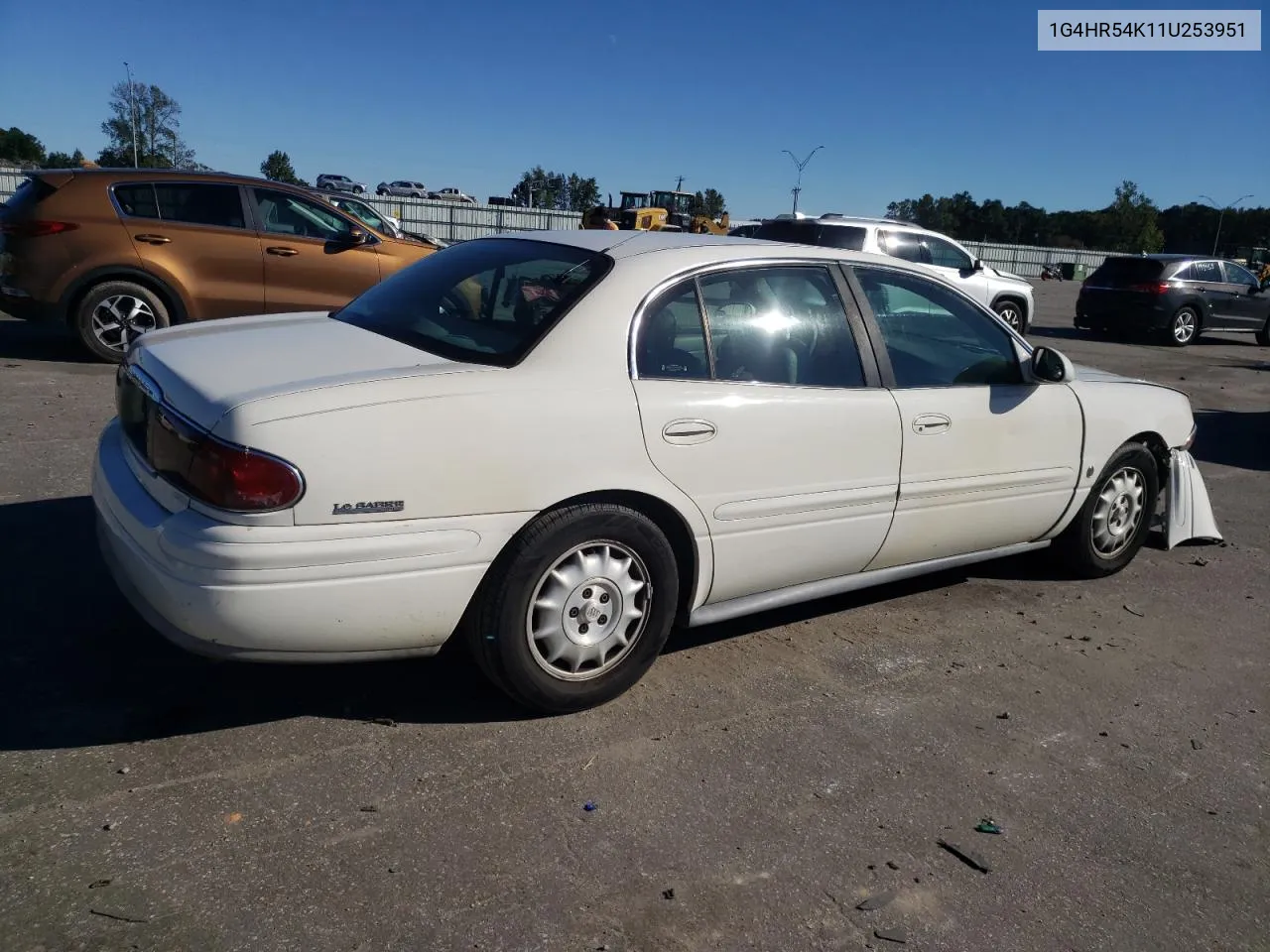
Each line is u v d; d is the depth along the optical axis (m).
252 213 8.88
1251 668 4.23
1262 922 2.64
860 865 2.73
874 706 3.64
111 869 2.46
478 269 3.76
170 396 2.96
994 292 15.20
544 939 2.35
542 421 3.05
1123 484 5.04
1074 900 2.66
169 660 3.51
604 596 3.30
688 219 35.97
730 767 3.15
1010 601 4.80
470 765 3.04
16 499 5.02
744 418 3.48
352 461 2.78
